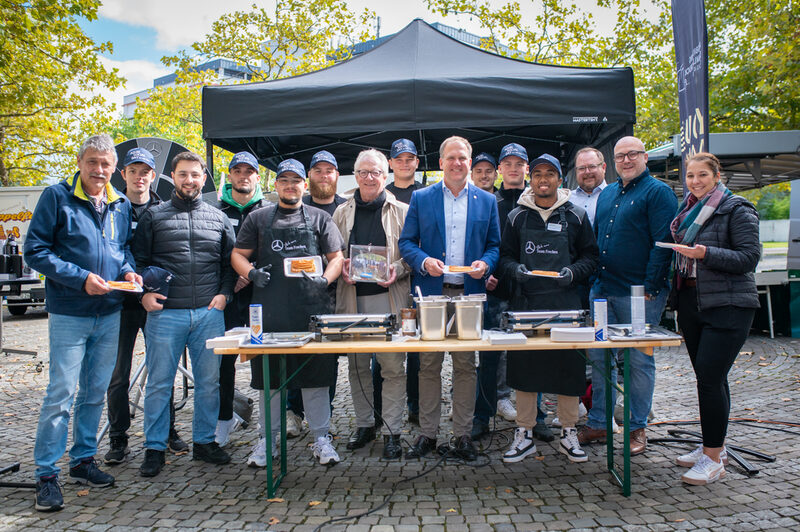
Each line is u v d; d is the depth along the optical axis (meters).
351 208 3.72
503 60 5.36
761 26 10.57
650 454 3.44
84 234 2.94
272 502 2.84
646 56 15.07
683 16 3.92
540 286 3.27
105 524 2.60
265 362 2.86
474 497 2.85
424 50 5.52
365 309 3.58
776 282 7.66
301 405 4.04
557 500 2.79
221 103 4.96
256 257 3.50
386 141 7.18
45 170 18.11
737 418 4.09
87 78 13.08
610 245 3.54
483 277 3.47
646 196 3.39
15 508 2.80
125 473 3.30
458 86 4.77
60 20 11.12
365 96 4.84
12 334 9.69
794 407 4.37
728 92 11.69
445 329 2.99
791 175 9.75
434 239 3.50
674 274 3.21
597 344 2.74
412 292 3.68
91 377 3.10
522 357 3.26
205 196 4.74
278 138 6.72
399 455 3.47
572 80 4.73
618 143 3.53
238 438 4.02
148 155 3.66
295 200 3.30
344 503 2.81
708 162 3.00
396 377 3.47
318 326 2.96
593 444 3.69
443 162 3.52
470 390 3.41
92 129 15.94
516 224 3.50
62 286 2.88
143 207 3.68
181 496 2.93
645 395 3.42
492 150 7.62
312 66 15.91
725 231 2.89
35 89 12.49
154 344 3.25
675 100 13.81
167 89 16.06
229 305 3.83
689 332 3.13
